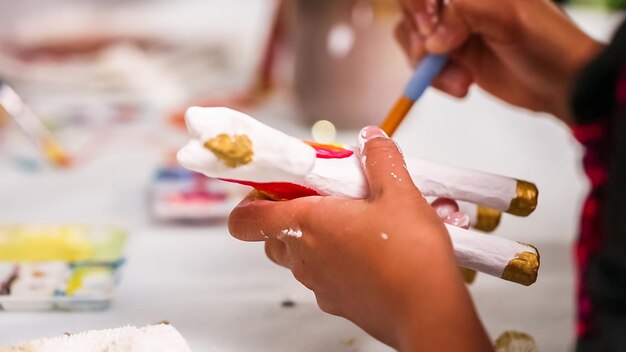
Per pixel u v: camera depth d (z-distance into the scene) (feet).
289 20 3.74
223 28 4.66
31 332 1.75
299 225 1.44
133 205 2.66
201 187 2.65
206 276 2.11
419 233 1.33
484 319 1.90
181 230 2.45
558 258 2.28
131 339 1.53
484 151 3.26
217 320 1.82
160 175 2.74
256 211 1.50
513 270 1.49
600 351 1.36
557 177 3.01
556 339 1.81
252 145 1.36
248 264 2.19
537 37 2.16
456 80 2.32
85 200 2.69
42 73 3.97
